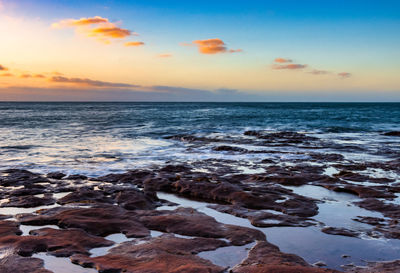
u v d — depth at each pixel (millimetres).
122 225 7344
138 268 5238
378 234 7086
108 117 55625
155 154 18516
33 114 66188
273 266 5285
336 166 15086
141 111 86062
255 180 12328
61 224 7387
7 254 5715
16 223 7398
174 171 13859
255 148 21078
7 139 24500
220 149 20188
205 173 13453
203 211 8711
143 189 11062
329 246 6488
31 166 14773
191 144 22844
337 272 5051
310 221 7910
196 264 5410
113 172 13664
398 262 5777
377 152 19281
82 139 25062
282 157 17656
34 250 5949
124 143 23109
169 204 9391
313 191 10836
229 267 5469
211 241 6496
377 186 11289
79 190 10461
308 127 37281
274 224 7633
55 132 30094
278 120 48625
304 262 5703
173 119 50344
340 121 46750
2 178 12094
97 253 6027
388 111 86438
